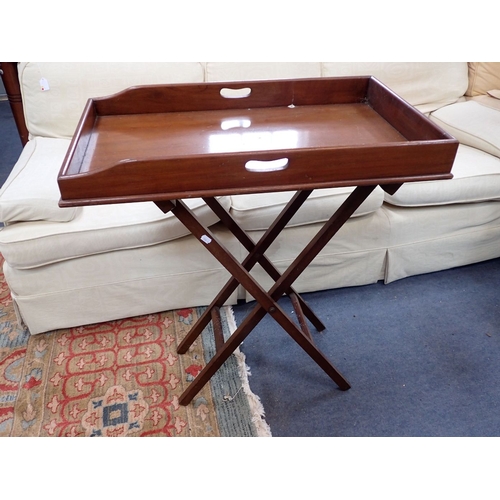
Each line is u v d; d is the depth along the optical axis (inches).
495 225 74.3
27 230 55.2
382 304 70.0
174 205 42.4
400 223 67.8
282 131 46.9
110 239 57.1
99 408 54.1
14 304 61.8
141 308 64.9
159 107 51.0
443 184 66.7
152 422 52.6
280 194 61.9
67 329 64.8
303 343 53.1
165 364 59.6
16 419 52.9
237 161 36.4
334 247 66.5
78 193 35.5
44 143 69.1
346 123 48.9
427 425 52.8
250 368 59.7
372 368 59.7
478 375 58.9
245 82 51.2
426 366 60.0
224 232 62.4
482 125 75.1
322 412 54.1
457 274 76.7
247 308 68.7
